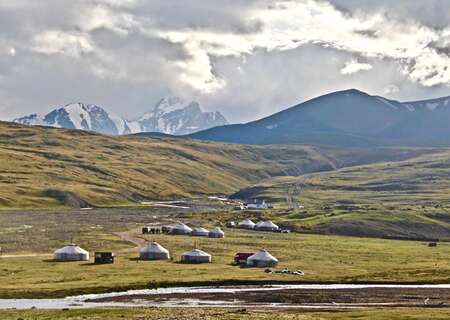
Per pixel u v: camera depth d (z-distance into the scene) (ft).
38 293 420.36
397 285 491.31
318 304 401.08
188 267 562.66
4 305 381.19
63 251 592.19
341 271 550.36
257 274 522.06
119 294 429.79
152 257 619.67
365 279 509.76
